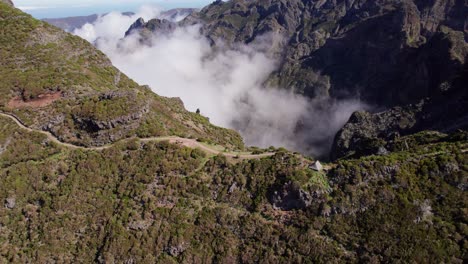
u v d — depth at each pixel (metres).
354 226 70.50
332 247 69.00
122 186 81.12
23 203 80.75
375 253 67.19
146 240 74.69
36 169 83.44
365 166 74.56
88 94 96.62
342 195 72.44
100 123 88.06
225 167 81.94
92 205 80.06
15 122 91.19
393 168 74.00
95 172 83.12
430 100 187.50
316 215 72.12
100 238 76.25
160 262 72.75
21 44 110.12
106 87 107.12
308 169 77.00
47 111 92.06
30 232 77.69
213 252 73.38
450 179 71.00
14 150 86.12
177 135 93.88
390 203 70.69
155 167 82.56
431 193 70.62
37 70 102.94
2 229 78.25
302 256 69.56
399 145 103.94
